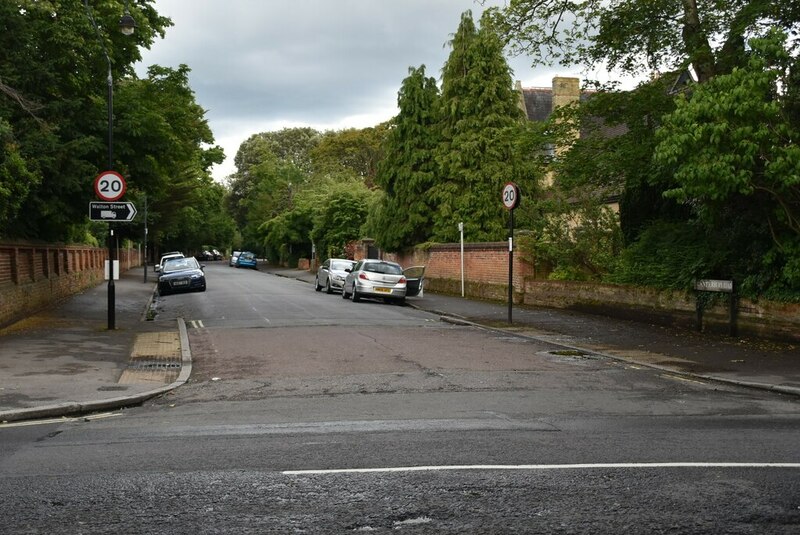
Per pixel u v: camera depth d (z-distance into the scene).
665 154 12.36
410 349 13.83
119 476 5.78
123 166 20.45
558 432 7.29
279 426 7.66
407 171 33.62
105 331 16.34
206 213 82.75
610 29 16.41
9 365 11.51
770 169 11.67
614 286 18.81
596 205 22.17
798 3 13.62
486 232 30.89
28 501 5.16
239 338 15.63
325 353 13.31
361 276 26.00
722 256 14.72
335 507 5.00
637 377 10.86
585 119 17.81
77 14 19.00
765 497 5.18
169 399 9.52
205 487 5.47
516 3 16.73
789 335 13.29
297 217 68.31
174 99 26.08
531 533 4.52
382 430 7.41
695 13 15.63
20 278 18.89
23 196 15.57
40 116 18.33
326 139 82.75
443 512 4.89
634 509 4.94
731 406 8.73
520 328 17.22
